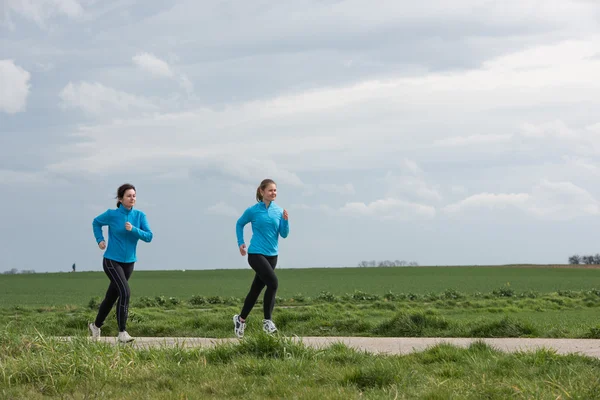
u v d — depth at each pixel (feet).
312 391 21.21
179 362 26.78
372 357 27.27
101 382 23.73
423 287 143.74
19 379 24.43
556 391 20.49
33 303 96.78
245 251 38.55
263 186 38.24
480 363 25.36
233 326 47.62
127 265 38.01
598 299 92.94
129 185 37.99
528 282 171.63
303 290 132.46
